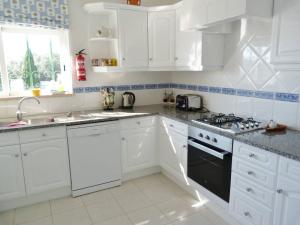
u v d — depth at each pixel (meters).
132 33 2.99
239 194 1.95
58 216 2.34
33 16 2.63
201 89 3.12
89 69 3.13
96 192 2.77
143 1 3.30
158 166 3.26
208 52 2.61
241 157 1.88
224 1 1.99
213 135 2.15
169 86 3.74
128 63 3.02
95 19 3.06
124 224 2.22
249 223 1.89
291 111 2.07
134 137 2.92
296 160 1.46
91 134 2.62
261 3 1.85
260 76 2.31
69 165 2.59
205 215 2.33
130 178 3.07
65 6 2.80
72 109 3.11
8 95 2.79
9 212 2.41
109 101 3.20
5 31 2.69
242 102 2.54
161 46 3.05
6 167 2.30
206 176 2.31
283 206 1.61
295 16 1.66
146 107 3.41
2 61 2.71
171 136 2.80
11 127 2.27
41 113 2.93
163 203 2.54
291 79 2.04
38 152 2.41
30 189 2.45
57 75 3.09
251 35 2.35
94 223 2.24
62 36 2.99
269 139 1.80
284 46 1.76
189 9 2.43
